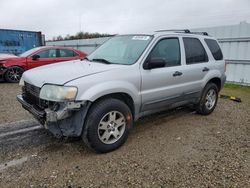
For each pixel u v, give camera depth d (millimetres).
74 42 20359
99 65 3838
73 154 3555
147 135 4340
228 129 4789
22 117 5164
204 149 3850
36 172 3076
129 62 3908
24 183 2852
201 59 5141
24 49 16234
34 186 2803
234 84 10734
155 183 2912
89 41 18500
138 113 4012
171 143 4031
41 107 3391
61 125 3250
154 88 4070
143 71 3877
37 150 3654
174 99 4551
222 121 5270
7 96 7152
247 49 10195
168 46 4414
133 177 3021
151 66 3902
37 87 3438
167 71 4246
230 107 6547
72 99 3113
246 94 8719
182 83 4617
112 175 3055
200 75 5031
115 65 3787
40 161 3340
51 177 2980
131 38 4465
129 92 3666
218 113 5883
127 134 3811
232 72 10867
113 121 3590
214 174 3135
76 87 3146
